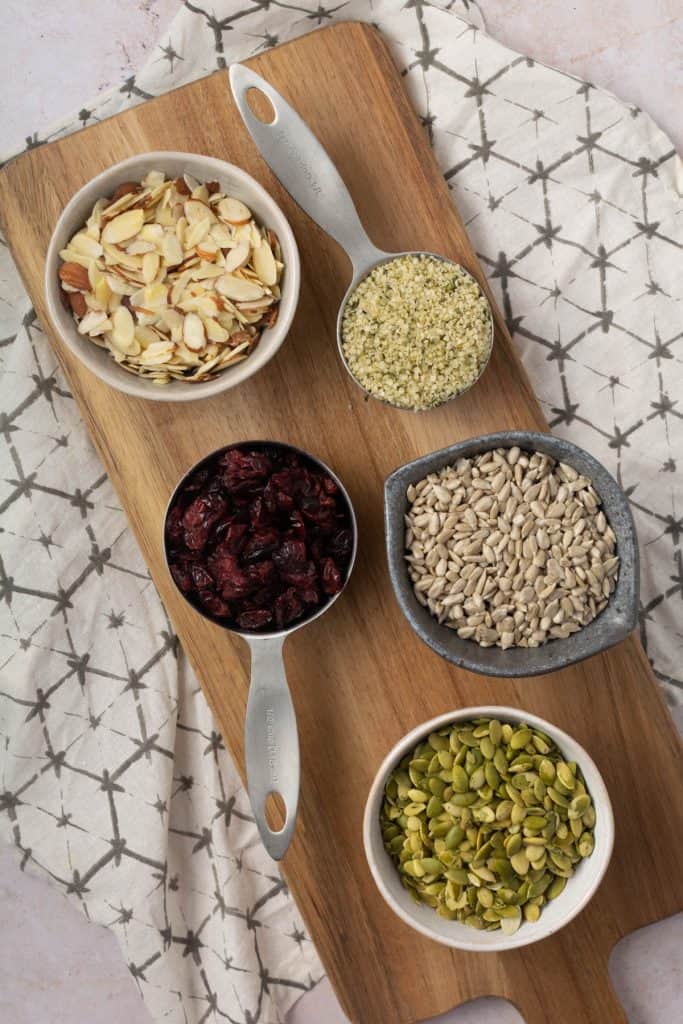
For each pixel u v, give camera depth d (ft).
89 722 2.08
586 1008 1.94
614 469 2.08
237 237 1.89
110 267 1.86
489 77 2.03
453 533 1.88
